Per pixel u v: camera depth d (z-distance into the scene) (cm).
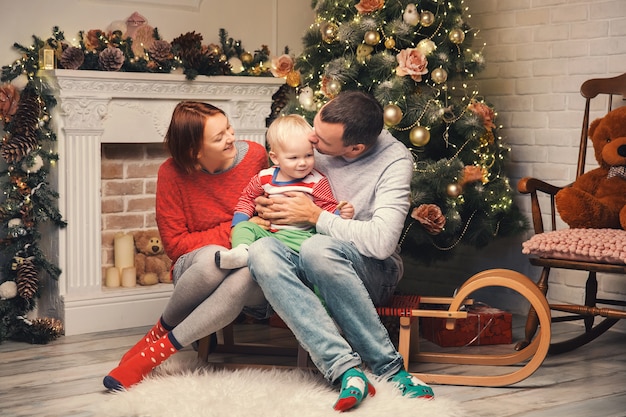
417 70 347
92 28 370
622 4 362
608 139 335
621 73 364
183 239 287
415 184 353
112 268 384
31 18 355
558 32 385
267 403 243
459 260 426
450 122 361
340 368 246
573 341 330
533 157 398
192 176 291
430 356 304
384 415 234
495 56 409
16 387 276
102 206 392
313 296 254
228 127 288
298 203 270
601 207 318
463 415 243
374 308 260
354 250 263
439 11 367
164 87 371
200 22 404
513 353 314
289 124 270
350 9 378
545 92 392
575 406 258
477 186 364
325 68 368
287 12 436
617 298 369
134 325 372
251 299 272
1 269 355
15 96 345
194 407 240
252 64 403
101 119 356
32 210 345
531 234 398
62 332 354
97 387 276
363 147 272
